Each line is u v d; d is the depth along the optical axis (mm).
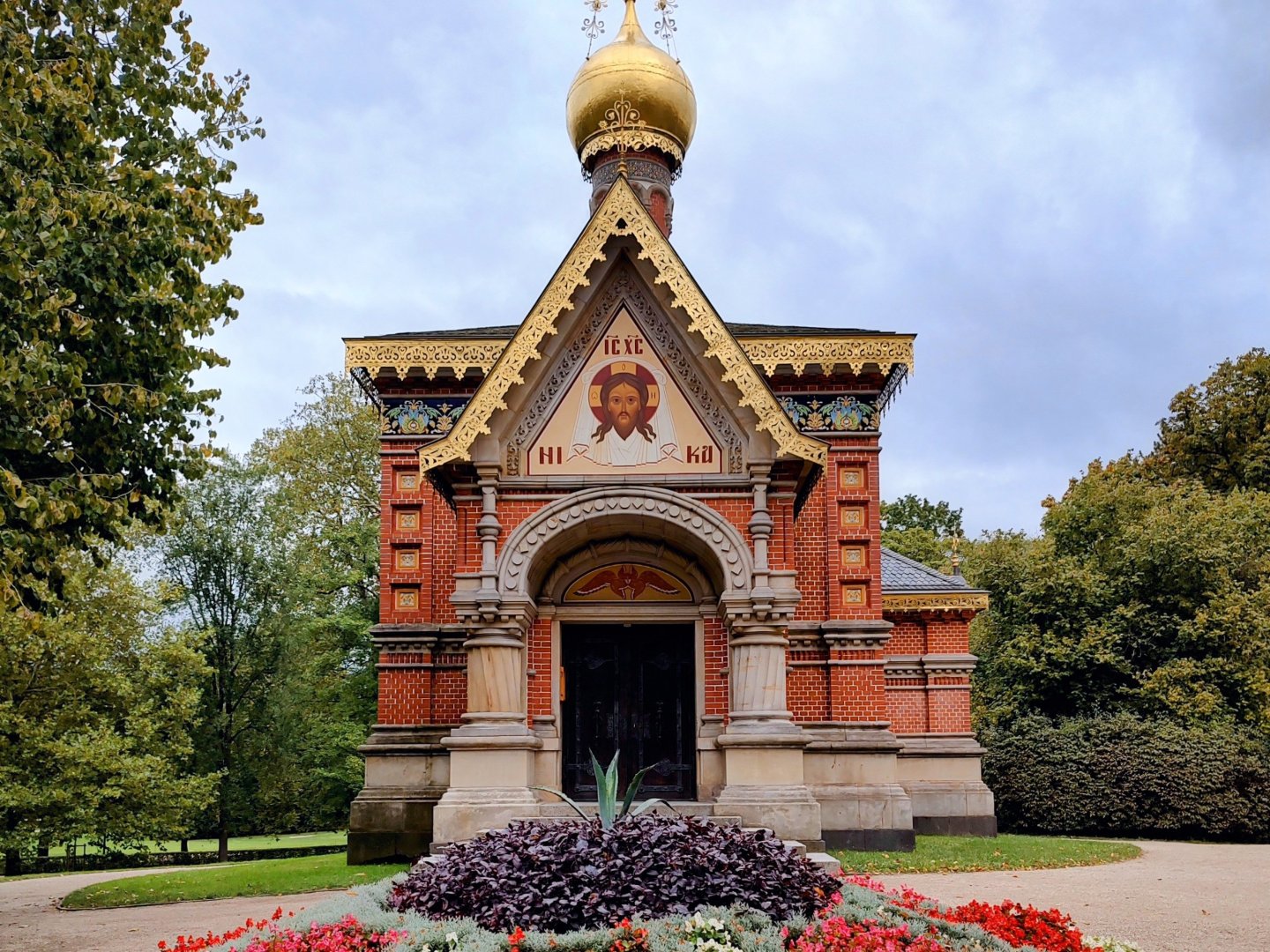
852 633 23781
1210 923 15398
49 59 17359
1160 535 36500
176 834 31812
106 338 17828
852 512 24531
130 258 17266
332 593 44969
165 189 17484
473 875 11664
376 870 21312
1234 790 29453
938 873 20703
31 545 16094
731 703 18578
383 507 24594
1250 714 33281
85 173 16734
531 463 19688
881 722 23484
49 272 15828
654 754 20438
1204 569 36281
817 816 17688
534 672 20031
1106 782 30266
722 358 19203
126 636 32188
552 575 20281
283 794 42156
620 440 19750
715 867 11461
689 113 28828
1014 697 37344
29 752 28297
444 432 24781
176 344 18234
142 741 30938
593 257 19422
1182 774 29688
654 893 11070
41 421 15180
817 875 12305
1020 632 37781
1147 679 35438
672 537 19641
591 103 28297
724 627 20109
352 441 47250
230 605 38469
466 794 17953
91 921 17766
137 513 19109
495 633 18609
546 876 11258
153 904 19422
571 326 19828
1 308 15344
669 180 29203
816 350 24281
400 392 24938
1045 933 11453
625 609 20438
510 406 19453
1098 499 41438
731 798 17875
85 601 30812
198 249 17844
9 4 15617
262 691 39000
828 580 24125
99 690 30328
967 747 27688
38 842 29594
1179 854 25047
